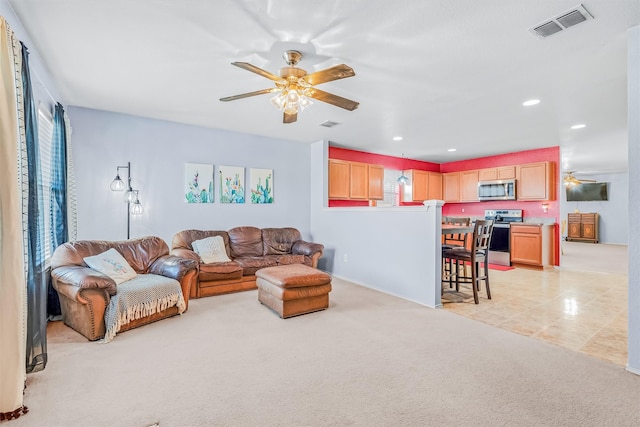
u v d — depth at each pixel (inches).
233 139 200.1
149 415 66.5
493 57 100.5
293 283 125.3
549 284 184.7
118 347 98.7
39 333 83.0
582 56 99.7
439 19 81.1
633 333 84.4
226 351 96.3
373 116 162.7
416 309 137.6
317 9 77.7
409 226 153.1
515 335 109.6
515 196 249.1
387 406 70.0
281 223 221.0
